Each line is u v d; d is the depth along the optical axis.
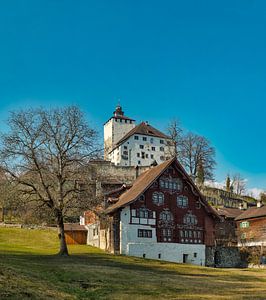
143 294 27.14
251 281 40.38
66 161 48.66
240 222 82.00
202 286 32.91
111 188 71.50
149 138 142.50
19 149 47.47
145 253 61.34
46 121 48.59
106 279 32.62
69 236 73.81
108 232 62.75
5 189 47.38
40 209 48.22
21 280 24.95
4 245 62.59
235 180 147.25
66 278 31.34
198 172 111.94
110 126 158.38
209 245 66.81
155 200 64.25
